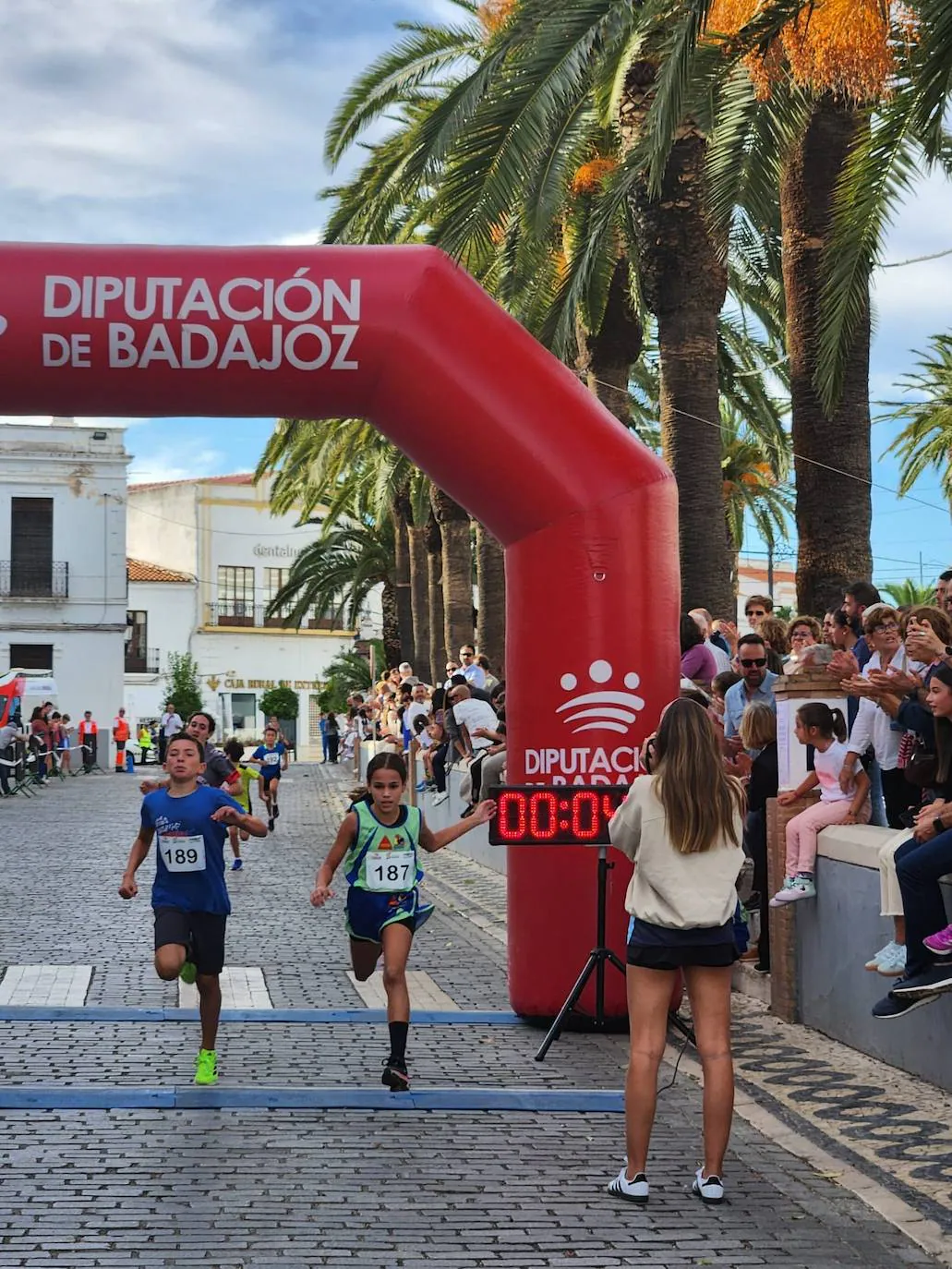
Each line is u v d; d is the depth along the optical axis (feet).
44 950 36.94
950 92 31.42
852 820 28.50
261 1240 16.62
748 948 32.37
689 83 35.47
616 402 54.65
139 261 27.89
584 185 48.47
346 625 238.27
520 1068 25.86
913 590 159.94
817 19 33.30
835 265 34.63
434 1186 18.78
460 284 28.78
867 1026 26.32
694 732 18.85
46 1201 17.78
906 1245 16.92
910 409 93.81
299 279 28.04
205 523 229.45
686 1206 18.21
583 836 27.86
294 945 38.78
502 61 42.29
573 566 29.32
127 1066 24.93
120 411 28.91
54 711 135.33
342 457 95.50
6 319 27.50
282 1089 23.44
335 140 61.72
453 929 42.83
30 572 161.38
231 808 23.50
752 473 107.45
